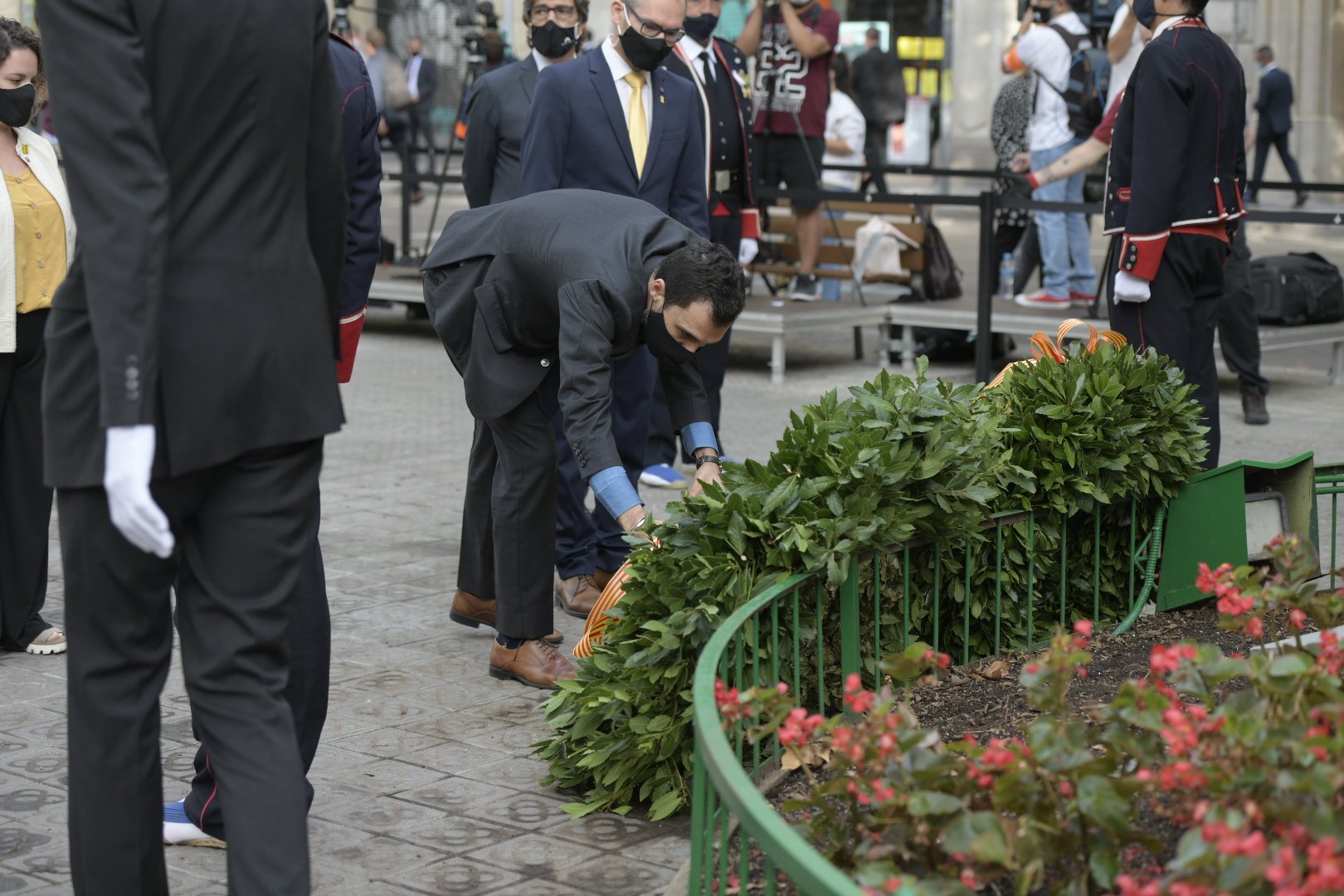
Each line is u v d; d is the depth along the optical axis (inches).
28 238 192.4
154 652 112.3
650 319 166.1
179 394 103.9
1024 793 96.1
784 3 437.4
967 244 702.5
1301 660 100.7
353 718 178.4
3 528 199.9
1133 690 100.7
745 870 97.5
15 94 188.2
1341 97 850.8
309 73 109.2
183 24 101.7
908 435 157.6
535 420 185.0
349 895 134.0
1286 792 90.8
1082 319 401.7
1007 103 464.1
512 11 790.5
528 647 190.2
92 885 113.0
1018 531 174.6
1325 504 252.1
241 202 106.3
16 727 175.0
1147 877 102.7
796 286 454.6
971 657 174.9
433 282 187.9
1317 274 407.5
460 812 152.1
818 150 449.1
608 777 149.6
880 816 102.1
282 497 110.8
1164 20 240.1
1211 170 237.0
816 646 150.3
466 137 283.3
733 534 145.1
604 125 233.3
